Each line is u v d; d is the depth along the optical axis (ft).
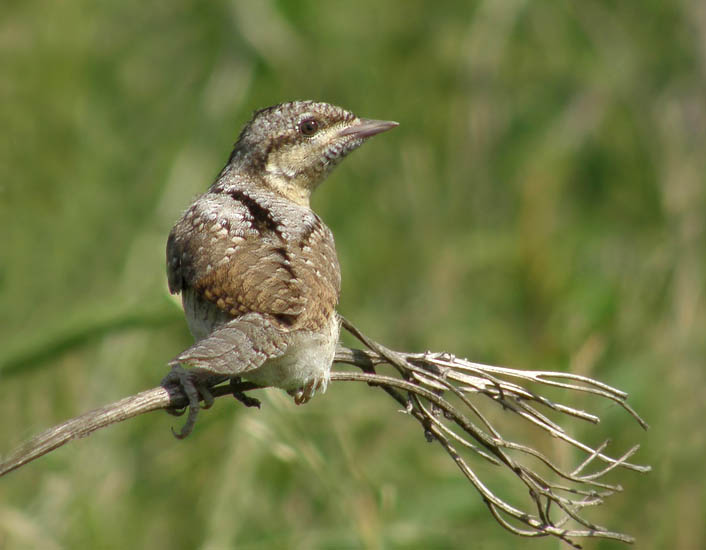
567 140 55.26
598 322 40.96
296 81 54.65
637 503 40.42
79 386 43.65
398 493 40.70
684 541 39.78
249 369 25.31
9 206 49.39
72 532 39.40
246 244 28.53
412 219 52.11
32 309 48.08
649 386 42.06
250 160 34.09
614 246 51.47
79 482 40.24
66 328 36.04
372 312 49.29
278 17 54.65
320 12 55.21
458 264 48.75
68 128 52.26
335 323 28.12
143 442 41.98
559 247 45.37
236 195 31.73
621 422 40.65
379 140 53.88
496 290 46.09
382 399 43.34
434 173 53.93
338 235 51.24
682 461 40.78
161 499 41.11
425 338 47.37
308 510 40.24
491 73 56.39
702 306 45.60
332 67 55.11
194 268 28.37
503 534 38.70
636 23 58.18
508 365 39.47
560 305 40.52
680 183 52.37
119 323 35.78
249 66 54.13
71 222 50.08
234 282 27.35
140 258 48.73
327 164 34.45
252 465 40.06
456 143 55.21
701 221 49.70
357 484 36.50
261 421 35.81
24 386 43.24
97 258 49.85
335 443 40.63
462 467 26.27
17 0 53.62
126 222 50.75
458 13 57.16
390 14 56.49
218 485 40.06
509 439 39.63
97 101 53.52
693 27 56.90
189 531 40.47
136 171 52.37
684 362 42.93
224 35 54.60
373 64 55.62
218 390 27.25
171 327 44.62
